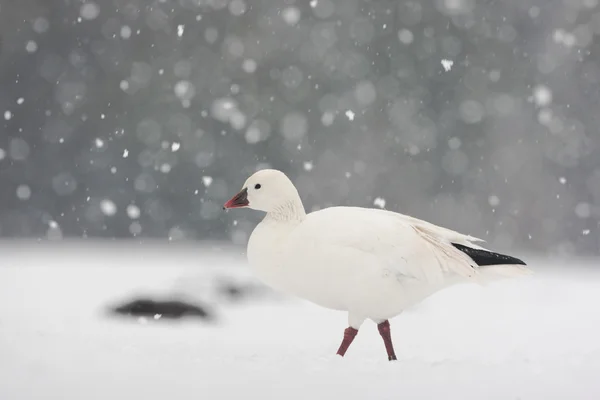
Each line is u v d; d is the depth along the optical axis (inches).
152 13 1451.8
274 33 1459.2
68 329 329.1
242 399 173.8
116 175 1332.4
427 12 1451.8
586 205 1237.1
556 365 215.5
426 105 1400.1
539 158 1293.1
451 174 1327.5
